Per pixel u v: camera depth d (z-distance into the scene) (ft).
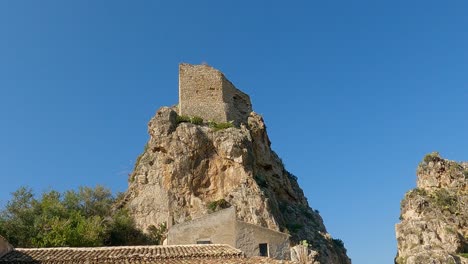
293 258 110.83
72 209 174.70
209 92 240.73
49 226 151.02
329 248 214.28
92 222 161.48
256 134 246.88
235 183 210.59
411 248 280.92
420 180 336.29
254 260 72.18
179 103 238.27
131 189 214.48
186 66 242.37
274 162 252.01
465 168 330.34
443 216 295.48
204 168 215.31
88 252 77.00
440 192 314.14
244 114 254.27
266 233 95.50
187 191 207.51
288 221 223.51
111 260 71.20
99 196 193.26
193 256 74.79
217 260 71.56
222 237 93.97
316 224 236.63
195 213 198.18
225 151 216.74
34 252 76.38
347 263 228.63
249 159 218.59
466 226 288.30
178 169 211.00
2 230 147.33
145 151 232.32
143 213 202.39
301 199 265.75
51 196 176.14
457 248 270.87
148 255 74.08
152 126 225.35
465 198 304.09
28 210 160.04
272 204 209.97
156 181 211.41
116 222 175.42
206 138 220.84
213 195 209.46
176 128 222.48
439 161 333.42
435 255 258.57
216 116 237.04
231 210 96.12
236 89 256.32
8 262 69.26
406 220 306.55
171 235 94.22
